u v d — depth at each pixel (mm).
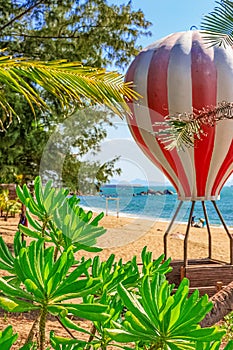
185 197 10406
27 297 1309
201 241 24172
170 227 10758
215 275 10594
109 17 15961
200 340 1236
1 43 14961
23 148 14391
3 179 18125
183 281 1258
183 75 10891
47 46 15562
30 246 1287
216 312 3887
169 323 1238
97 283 1287
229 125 10531
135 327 1254
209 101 10898
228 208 66250
